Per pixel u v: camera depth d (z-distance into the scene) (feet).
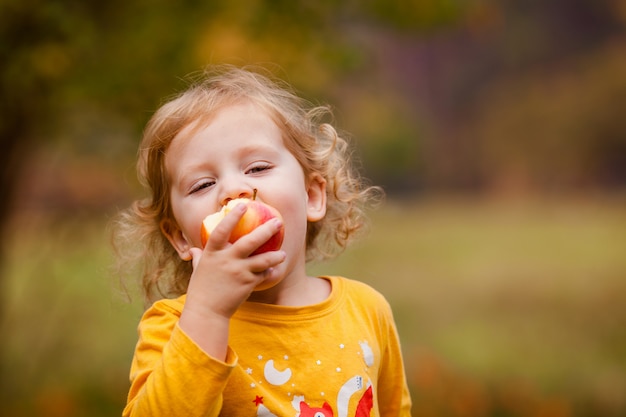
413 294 48.91
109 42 18.79
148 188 8.74
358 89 29.99
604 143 154.71
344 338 7.71
